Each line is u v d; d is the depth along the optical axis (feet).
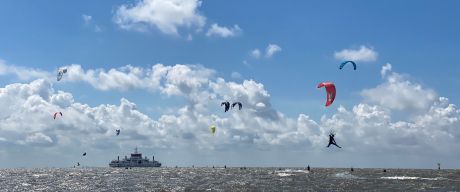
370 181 388.16
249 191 285.02
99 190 303.27
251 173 621.72
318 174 565.12
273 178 453.58
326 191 282.36
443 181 389.39
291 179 428.56
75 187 334.65
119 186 340.18
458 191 277.44
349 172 650.43
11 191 304.09
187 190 295.07
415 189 294.46
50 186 348.18
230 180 417.49
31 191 302.04
